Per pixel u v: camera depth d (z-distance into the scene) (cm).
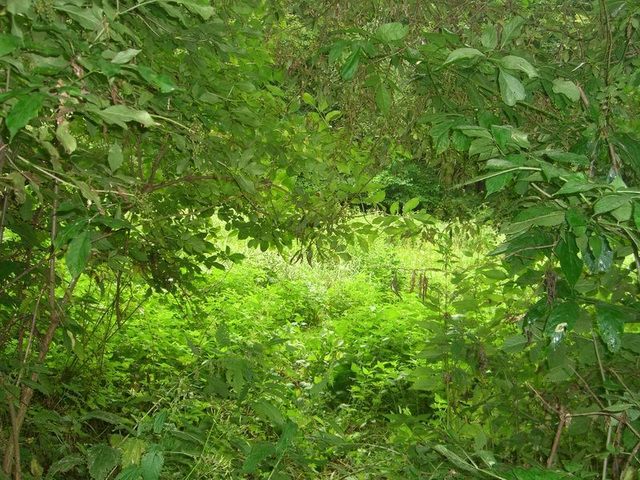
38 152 246
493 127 193
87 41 187
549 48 342
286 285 1071
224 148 349
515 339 315
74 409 488
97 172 264
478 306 432
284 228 450
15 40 142
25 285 363
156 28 271
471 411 421
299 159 418
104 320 697
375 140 424
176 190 428
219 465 272
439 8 351
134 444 246
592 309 322
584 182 166
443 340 404
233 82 353
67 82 176
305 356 741
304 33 383
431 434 394
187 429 313
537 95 313
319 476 331
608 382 262
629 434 262
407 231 434
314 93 439
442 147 249
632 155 234
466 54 216
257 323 816
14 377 333
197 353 327
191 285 493
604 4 270
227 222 458
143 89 243
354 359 735
